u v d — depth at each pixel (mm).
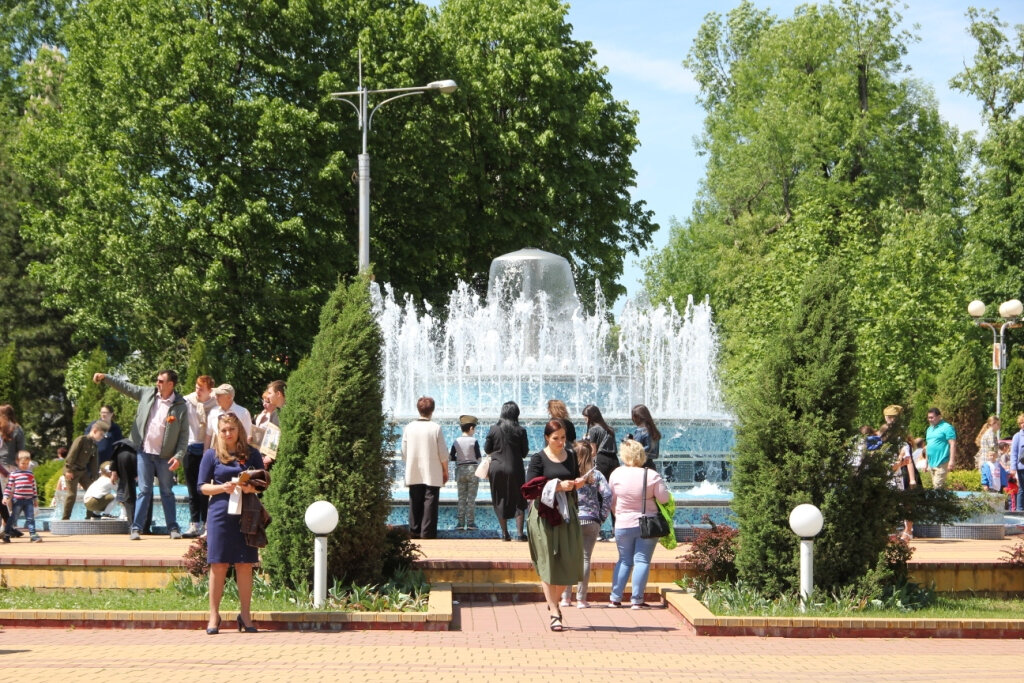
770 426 12125
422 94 35719
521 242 39531
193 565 12625
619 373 25562
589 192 40844
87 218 32531
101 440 18453
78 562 12922
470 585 13086
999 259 43938
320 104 33125
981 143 45562
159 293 32406
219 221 32094
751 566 12133
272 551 12047
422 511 16000
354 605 11562
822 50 52812
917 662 9953
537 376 23141
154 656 9625
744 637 11094
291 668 9141
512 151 39438
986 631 11344
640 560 12617
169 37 32000
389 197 36156
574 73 41375
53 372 39531
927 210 46438
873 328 36969
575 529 11398
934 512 12469
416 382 27766
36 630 10992
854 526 11992
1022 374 35094
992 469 24719
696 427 20656
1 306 39406
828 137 50594
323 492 11906
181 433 15547
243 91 33531
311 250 33312
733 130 56031
